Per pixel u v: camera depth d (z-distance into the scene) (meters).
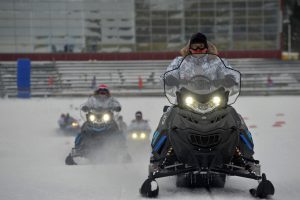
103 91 45.62
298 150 47.12
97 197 25.27
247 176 25.16
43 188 27.61
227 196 25.08
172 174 25.48
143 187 25.20
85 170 33.78
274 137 60.84
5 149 54.59
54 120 94.12
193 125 25.45
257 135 63.62
